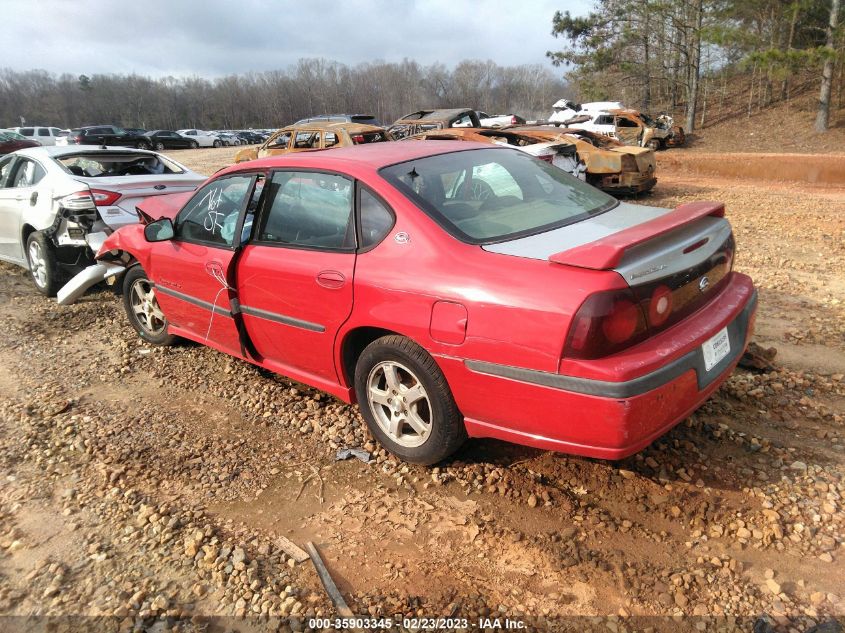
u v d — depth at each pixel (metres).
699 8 30.80
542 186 3.68
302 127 15.72
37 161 7.05
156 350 5.32
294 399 4.29
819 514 2.84
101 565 2.85
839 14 27.50
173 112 110.19
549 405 2.66
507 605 2.49
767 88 33.72
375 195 3.29
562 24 36.38
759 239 8.95
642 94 40.38
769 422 3.60
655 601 2.45
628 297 2.53
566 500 3.05
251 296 3.93
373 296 3.17
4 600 2.68
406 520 3.03
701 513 2.89
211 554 2.85
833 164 20.12
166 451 3.75
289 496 3.28
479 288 2.78
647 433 2.61
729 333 3.02
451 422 3.10
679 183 17.36
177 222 4.60
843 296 5.91
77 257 6.41
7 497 3.39
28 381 4.82
